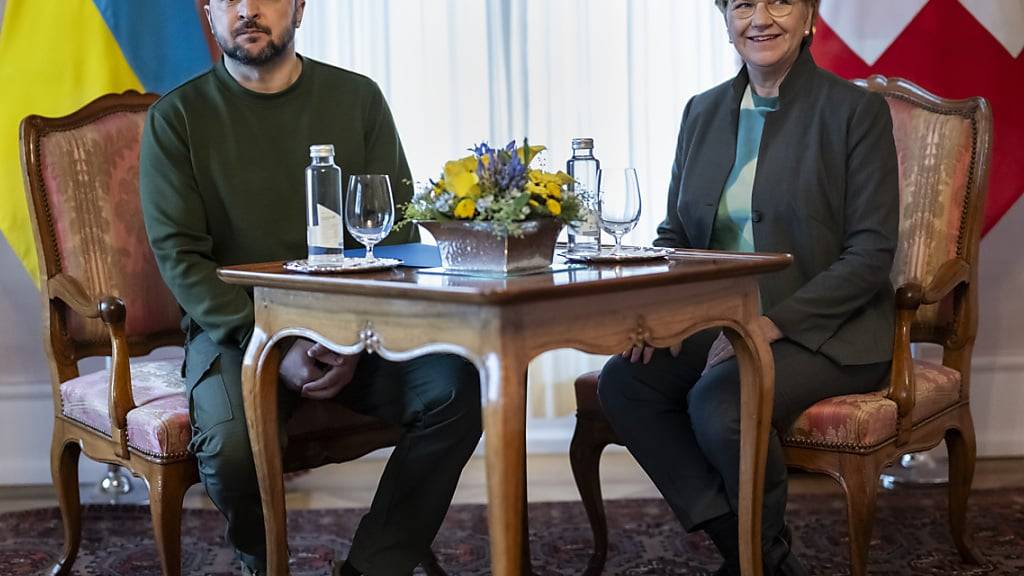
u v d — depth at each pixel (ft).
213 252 9.00
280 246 8.91
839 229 8.62
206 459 7.87
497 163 6.55
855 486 7.82
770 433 7.75
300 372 7.98
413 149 12.51
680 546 10.22
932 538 10.21
